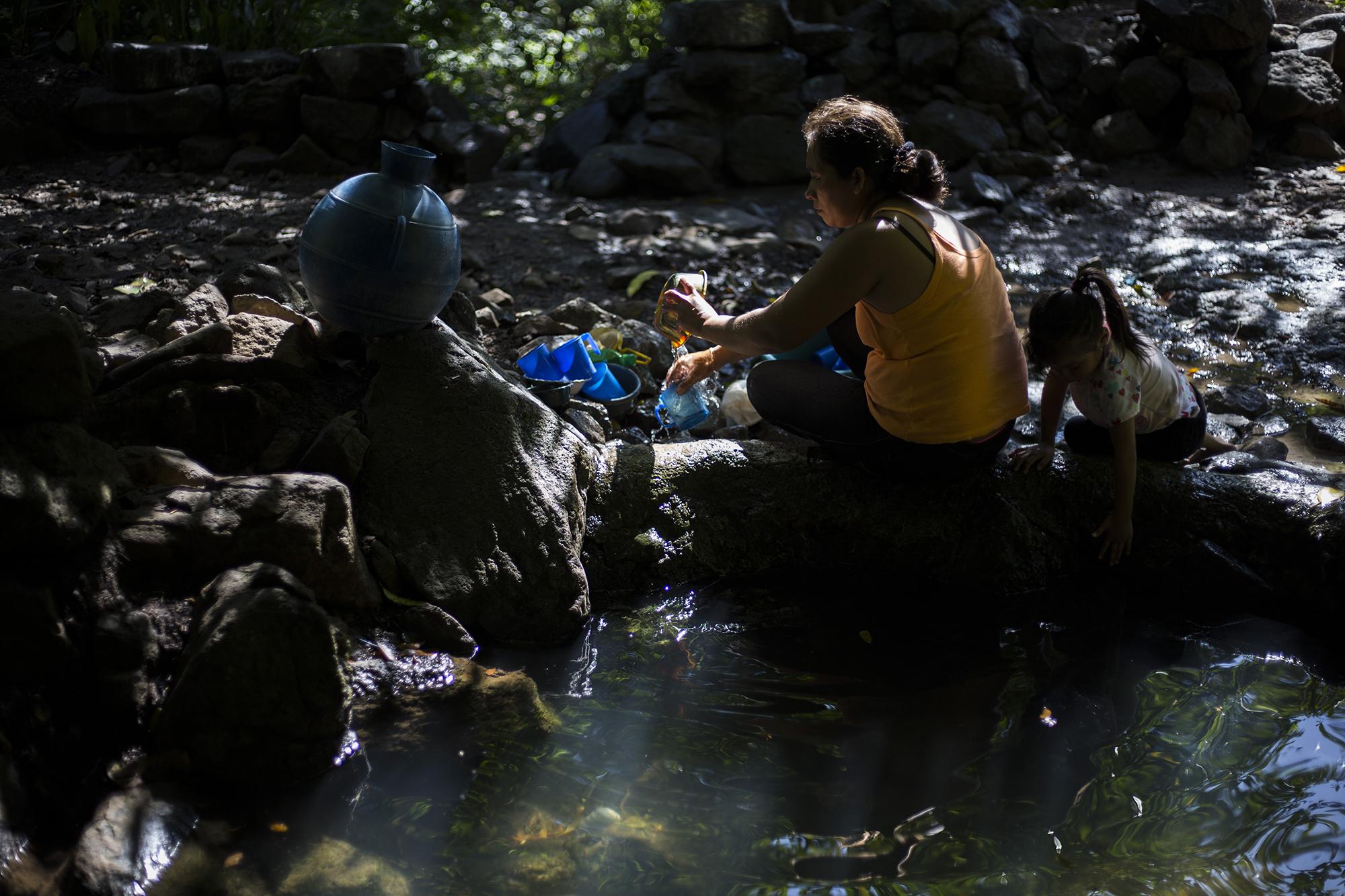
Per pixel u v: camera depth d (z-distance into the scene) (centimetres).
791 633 340
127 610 279
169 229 611
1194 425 378
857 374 374
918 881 234
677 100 799
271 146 760
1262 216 738
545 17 1238
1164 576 370
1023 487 376
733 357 367
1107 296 347
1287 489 371
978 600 360
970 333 322
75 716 263
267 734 265
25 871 231
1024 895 229
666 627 343
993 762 275
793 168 795
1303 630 343
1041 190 785
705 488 380
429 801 261
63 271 514
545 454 356
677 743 283
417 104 766
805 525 377
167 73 746
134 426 337
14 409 276
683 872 238
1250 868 236
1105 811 255
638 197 764
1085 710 298
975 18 831
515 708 295
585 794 263
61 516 266
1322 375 512
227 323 383
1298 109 829
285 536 302
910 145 328
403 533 333
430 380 354
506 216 702
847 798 262
